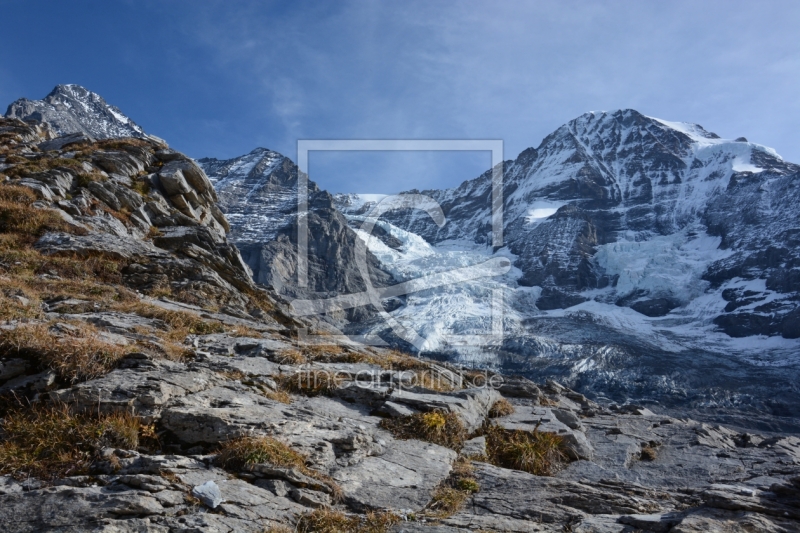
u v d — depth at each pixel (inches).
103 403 432.1
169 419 436.8
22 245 939.3
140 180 1391.5
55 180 1174.3
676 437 693.3
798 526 335.0
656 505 407.5
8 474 364.8
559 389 1015.0
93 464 380.8
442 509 394.3
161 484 352.5
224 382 533.6
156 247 1153.4
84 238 1007.0
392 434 525.0
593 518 371.6
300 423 467.8
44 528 303.7
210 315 856.9
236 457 401.4
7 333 481.7
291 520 348.2
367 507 384.5
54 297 742.5
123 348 526.3
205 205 1556.3
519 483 444.1
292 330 865.5
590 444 636.1
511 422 629.0
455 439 540.4
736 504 356.5
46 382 453.7
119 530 303.9
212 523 321.7
